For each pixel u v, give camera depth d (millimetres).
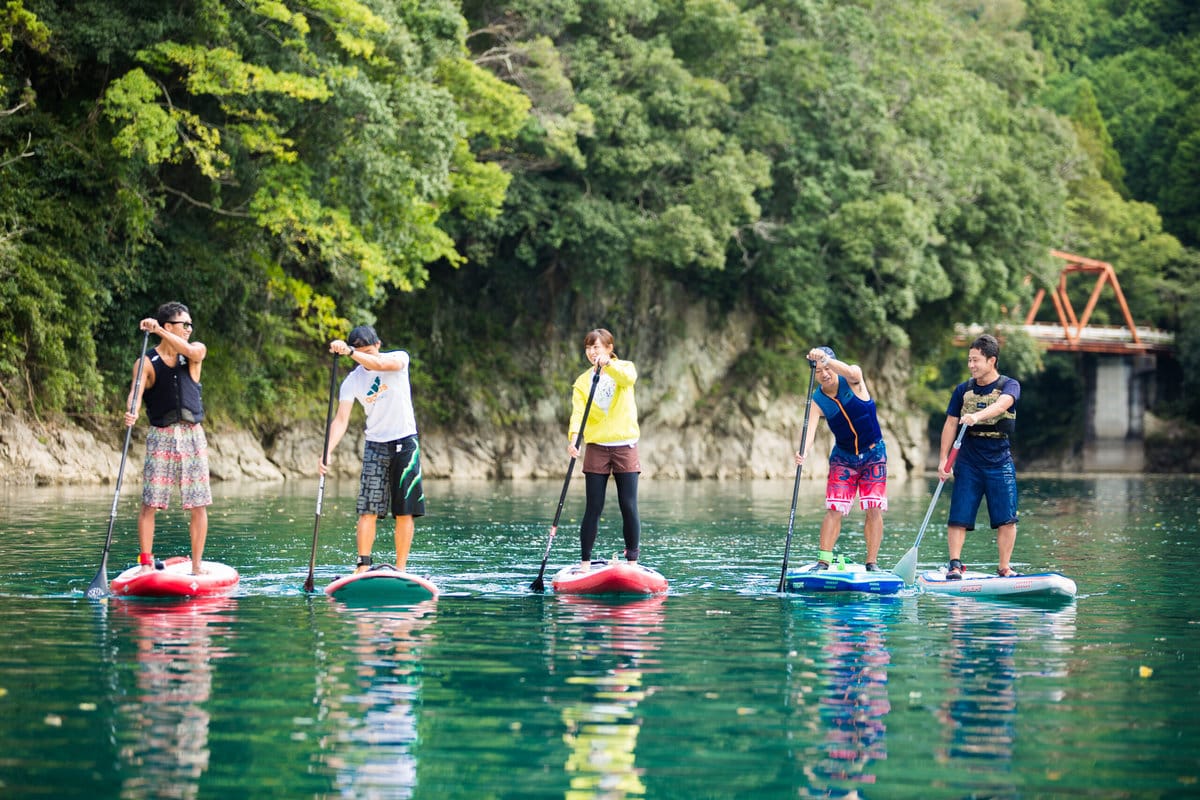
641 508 22359
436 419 42625
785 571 10062
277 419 36125
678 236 40188
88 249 26734
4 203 25016
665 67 41719
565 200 40781
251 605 8797
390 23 29188
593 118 38625
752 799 4477
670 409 46719
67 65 25359
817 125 46688
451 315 43844
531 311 44938
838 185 46375
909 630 8047
